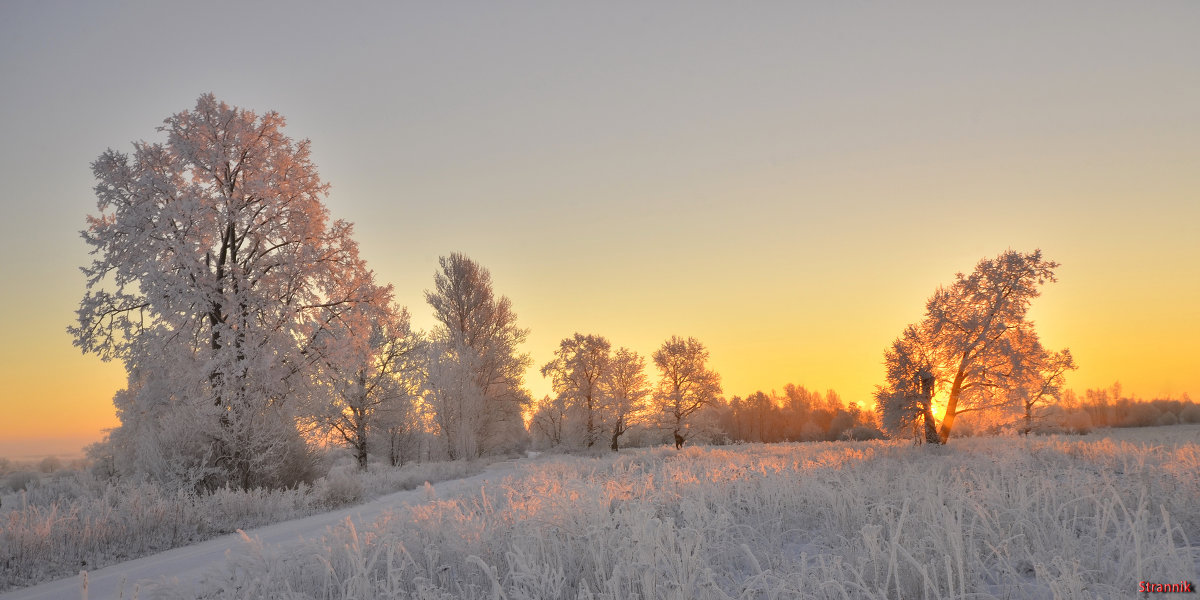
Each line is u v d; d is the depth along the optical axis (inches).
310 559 240.4
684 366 2237.9
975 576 181.2
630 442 2679.6
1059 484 304.8
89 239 823.7
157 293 794.8
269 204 885.2
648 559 181.3
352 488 713.0
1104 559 188.2
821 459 606.5
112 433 922.7
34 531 404.2
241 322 828.6
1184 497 261.1
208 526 507.2
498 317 1993.1
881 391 1263.5
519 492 401.7
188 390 782.5
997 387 1198.9
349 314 934.4
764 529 269.7
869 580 182.5
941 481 304.8
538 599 184.2
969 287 1219.2
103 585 325.4
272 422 784.9
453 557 246.1
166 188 832.3
